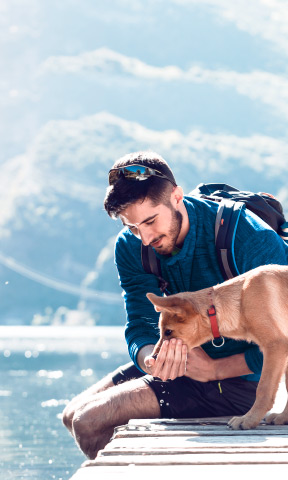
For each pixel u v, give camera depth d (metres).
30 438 8.00
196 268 4.64
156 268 4.75
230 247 4.49
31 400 12.11
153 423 4.37
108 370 20.16
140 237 4.48
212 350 4.71
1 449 7.28
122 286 5.03
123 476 2.81
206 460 3.11
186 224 4.57
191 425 4.30
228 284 4.32
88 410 4.64
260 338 4.14
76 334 77.06
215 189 5.21
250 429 4.05
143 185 4.28
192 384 4.69
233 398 4.69
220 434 3.88
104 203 4.41
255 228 4.56
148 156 4.35
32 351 34.97
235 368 4.50
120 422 4.63
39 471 6.19
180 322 4.27
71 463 6.55
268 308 4.11
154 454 3.32
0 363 24.78
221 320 4.26
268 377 4.08
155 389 4.68
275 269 4.26
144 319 4.88
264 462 3.08
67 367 21.91
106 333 81.75
